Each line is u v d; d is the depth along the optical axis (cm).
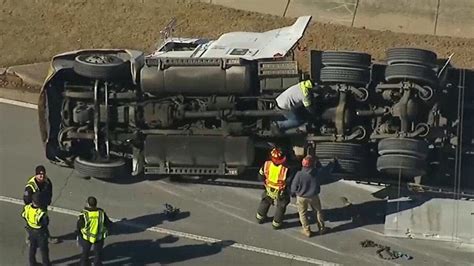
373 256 4925
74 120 5406
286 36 5578
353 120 5216
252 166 5456
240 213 5309
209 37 6950
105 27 7119
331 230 5138
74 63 5394
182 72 5272
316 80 5244
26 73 6575
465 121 5519
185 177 5612
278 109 5197
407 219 5197
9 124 6122
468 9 7144
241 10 7275
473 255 4925
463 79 5616
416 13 7144
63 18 7212
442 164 5491
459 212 5228
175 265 4875
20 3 7362
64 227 5188
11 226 5191
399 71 5122
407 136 5072
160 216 5288
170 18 7194
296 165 5347
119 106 5400
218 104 5312
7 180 5591
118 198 5444
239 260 4912
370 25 7050
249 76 5238
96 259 4691
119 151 5531
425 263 4862
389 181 5469
